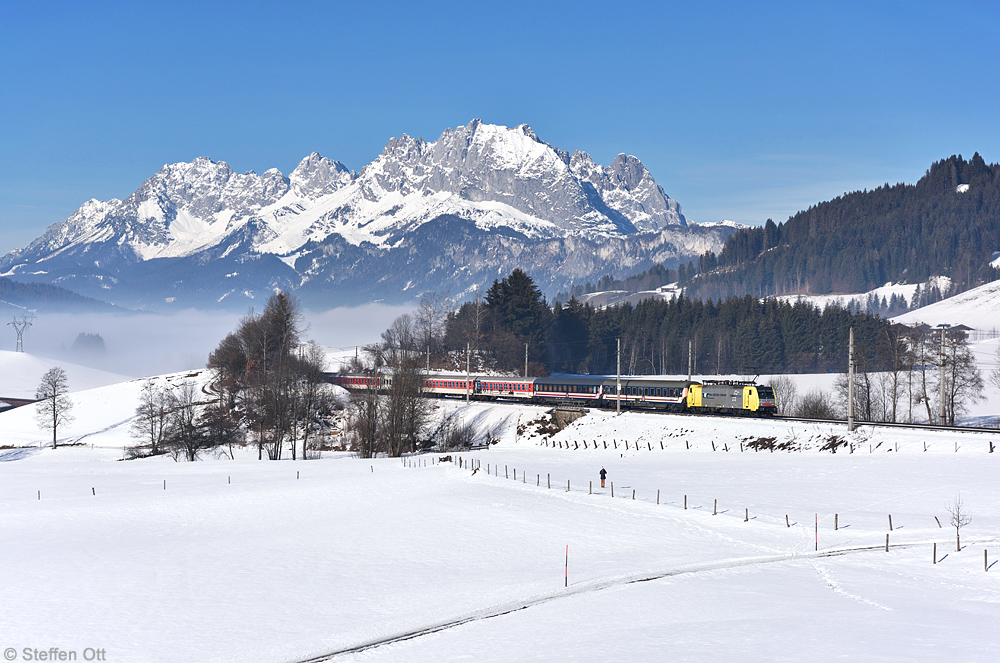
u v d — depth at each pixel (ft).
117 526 231.09
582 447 386.32
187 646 129.80
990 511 208.03
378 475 313.32
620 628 131.54
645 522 212.43
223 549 198.49
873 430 307.58
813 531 198.70
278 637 133.49
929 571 164.66
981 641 120.26
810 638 122.52
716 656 114.21
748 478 271.49
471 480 285.43
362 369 606.55
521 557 183.73
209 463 381.60
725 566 171.73
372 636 132.67
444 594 156.35
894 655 113.29
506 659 117.91
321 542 203.51
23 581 169.27
